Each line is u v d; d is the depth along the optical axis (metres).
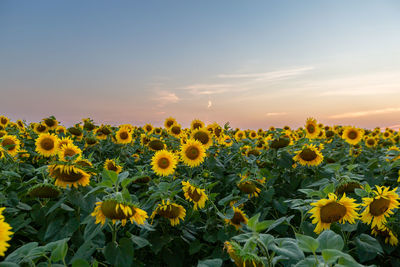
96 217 3.06
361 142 11.47
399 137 13.01
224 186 6.14
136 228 4.67
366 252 3.20
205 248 4.48
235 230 3.96
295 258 2.13
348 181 4.04
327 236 2.17
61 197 3.93
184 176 6.61
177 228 4.41
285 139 6.27
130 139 9.34
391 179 5.80
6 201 4.02
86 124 11.16
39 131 10.52
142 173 5.68
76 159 4.07
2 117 11.15
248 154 7.40
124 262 2.99
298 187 6.14
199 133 7.23
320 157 5.82
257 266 2.02
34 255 2.44
